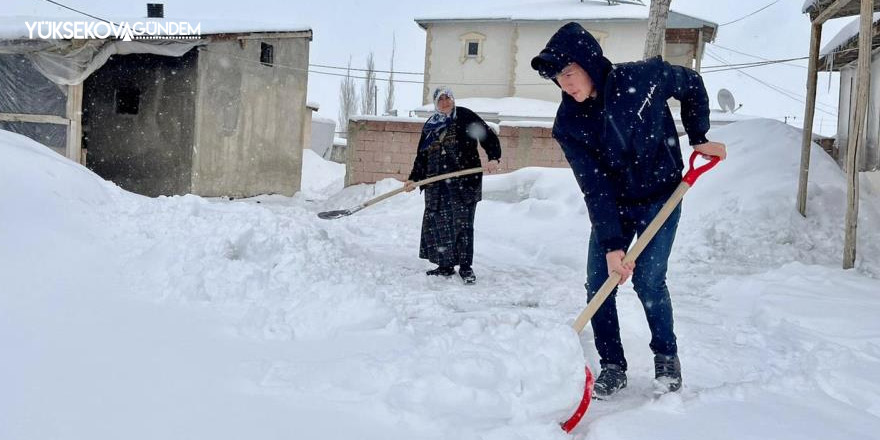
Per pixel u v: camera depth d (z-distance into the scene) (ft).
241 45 53.88
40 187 12.62
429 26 90.89
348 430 6.61
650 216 9.25
